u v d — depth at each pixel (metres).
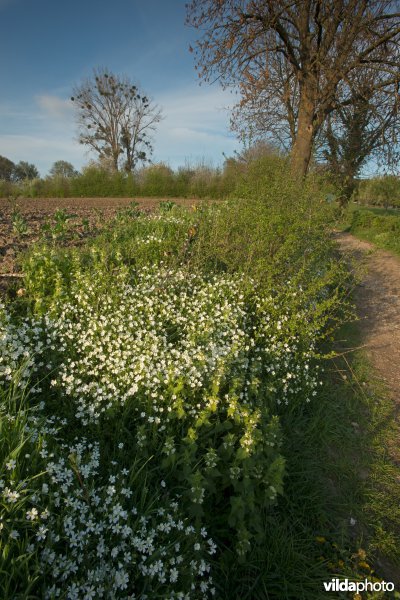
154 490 2.64
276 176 7.79
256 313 5.20
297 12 13.92
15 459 2.21
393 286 11.01
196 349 3.85
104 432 3.04
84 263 5.90
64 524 2.04
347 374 5.69
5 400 2.68
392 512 3.40
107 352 3.79
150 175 33.44
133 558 2.09
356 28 12.94
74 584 1.83
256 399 3.69
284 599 2.48
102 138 46.84
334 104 14.34
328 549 2.92
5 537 1.93
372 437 4.38
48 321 3.86
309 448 3.87
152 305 4.70
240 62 13.76
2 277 5.36
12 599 1.74
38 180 34.12
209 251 6.52
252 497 2.57
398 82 13.65
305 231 6.61
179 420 3.20
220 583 2.46
